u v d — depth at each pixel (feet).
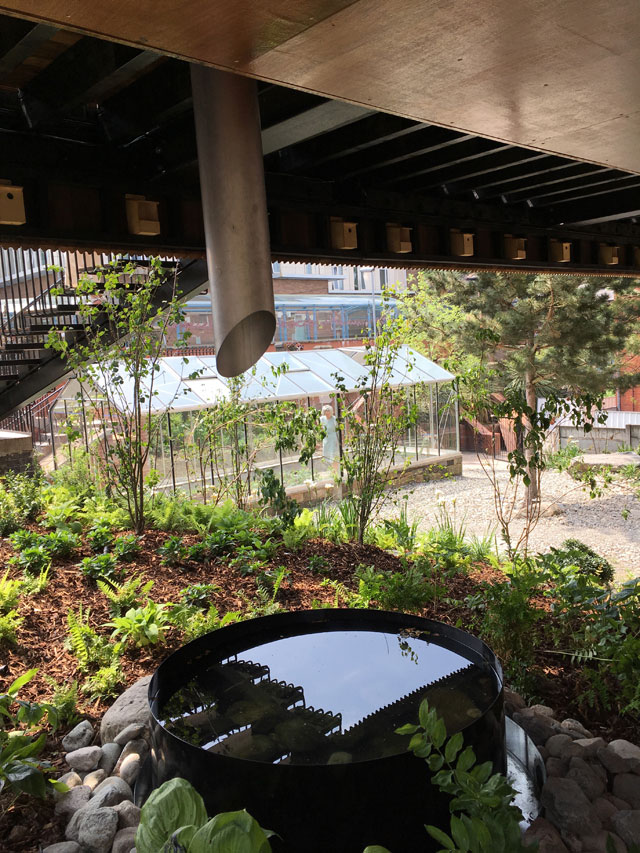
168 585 18.92
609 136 13.33
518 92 10.62
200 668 10.64
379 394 28.19
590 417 22.06
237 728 8.73
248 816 5.66
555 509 51.34
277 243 22.20
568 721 11.55
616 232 34.60
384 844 7.47
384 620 12.34
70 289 27.68
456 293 50.08
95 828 8.50
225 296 13.24
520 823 8.77
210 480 46.39
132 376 24.94
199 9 7.25
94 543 21.47
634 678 12.02
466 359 40.45
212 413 32.32
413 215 25.35
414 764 7.50
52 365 30.30
